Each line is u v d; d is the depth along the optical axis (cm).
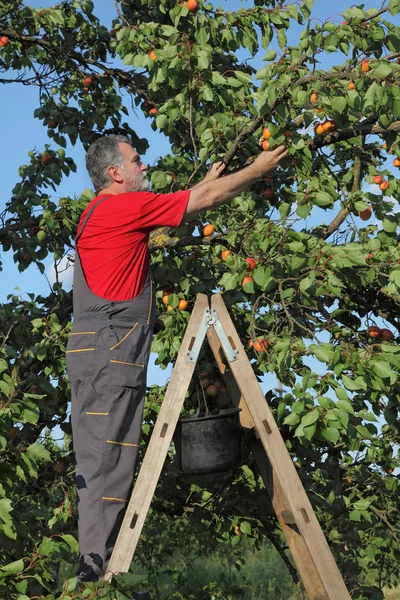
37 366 545
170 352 534
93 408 326
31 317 602
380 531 637
